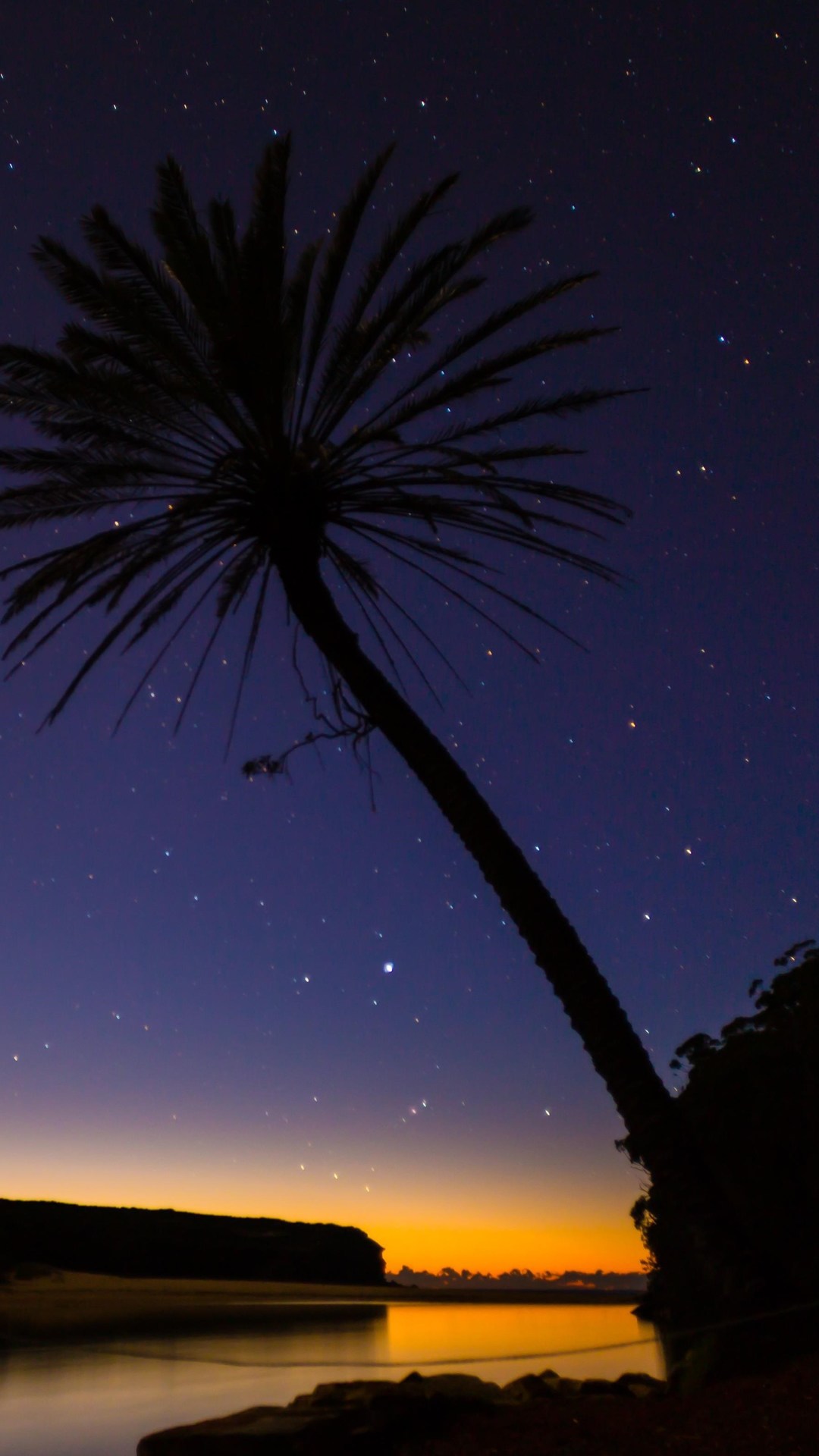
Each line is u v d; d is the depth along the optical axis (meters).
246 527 11.31
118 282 10.17
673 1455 5.48
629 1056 9.16
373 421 11.17
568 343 11.01
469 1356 12.74
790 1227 13.83
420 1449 6.20
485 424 11.22
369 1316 20.48
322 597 11.05
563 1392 8.09
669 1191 8.81
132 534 10.95
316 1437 6.32
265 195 10.20
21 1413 9.33
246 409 10.44
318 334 11.14
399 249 10.78
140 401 10.76
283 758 11.02
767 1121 14.41
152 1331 15.97
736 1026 15.88
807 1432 5.58
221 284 10.29
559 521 11.52
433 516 11.44
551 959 9.56
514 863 9.91
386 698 10.65
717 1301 8.56
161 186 10.00
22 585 11.20
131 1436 8.16
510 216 10.55
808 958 15.17
